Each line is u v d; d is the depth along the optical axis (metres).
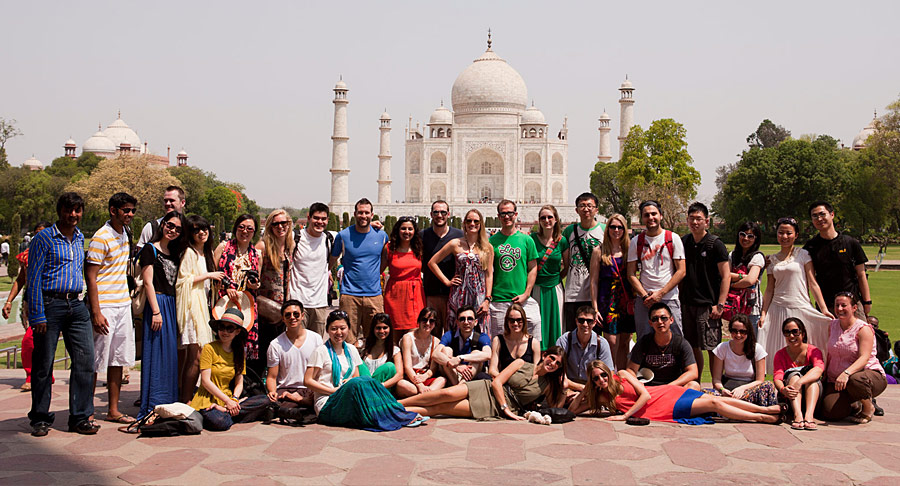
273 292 13.27
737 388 12.24
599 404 12.13
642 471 9.22
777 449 10.19
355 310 14.09
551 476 9.01
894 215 88.38
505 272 13.78
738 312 14.20
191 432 10.88
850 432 11.18
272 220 13.15
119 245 11.59
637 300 13.41
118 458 9.70
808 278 13.43
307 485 8.64
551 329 14.40
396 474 9.05
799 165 86.25
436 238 14.21
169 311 11.77
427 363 12.83
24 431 11.05
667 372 12.58
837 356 12.12
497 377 12.31
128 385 15.13
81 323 10.96
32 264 10.67
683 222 80.81
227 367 11.93
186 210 107.38
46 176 106.94
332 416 11.56
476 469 9.27
